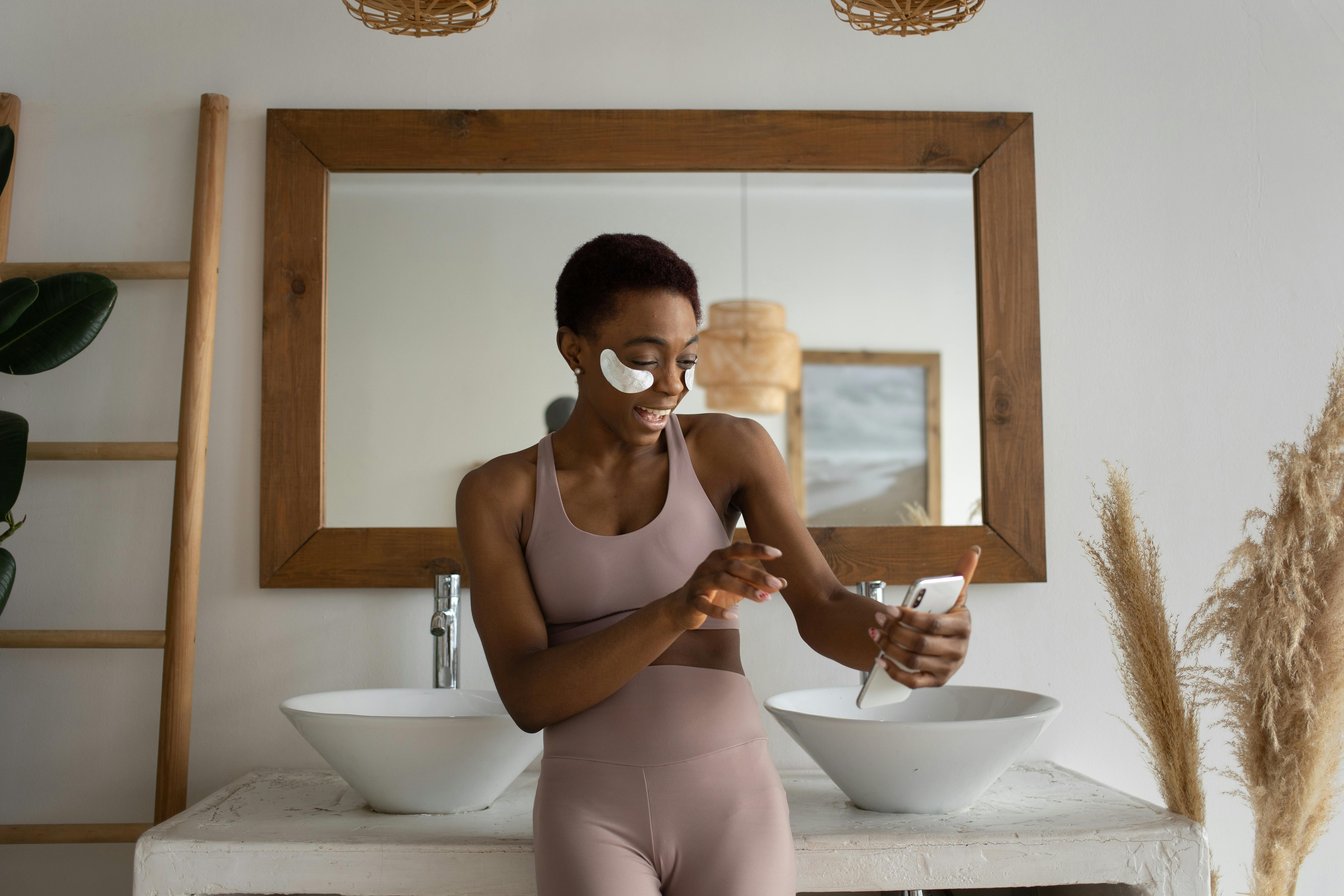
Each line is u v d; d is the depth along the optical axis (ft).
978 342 5.10
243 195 4.97
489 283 4.99
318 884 3.42
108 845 4.69
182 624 4.55
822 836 3.47
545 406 4.96
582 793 3.03
